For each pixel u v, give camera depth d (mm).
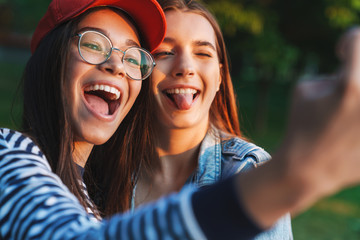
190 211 658
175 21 1830
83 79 1418
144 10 1553
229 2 8297
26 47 22203
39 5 10547
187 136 1935
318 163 570
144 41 1697
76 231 727
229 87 2131
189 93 1855
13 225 780
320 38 12312
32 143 1043
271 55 10109
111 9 1506
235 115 2162
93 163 1993
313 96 589
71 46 1403
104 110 1498
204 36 1848
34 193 809
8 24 20875
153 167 2004
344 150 562
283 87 22578
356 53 547
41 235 738
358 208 6367
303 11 11461
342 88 551
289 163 583
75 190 1347
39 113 1417
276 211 614
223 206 641
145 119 1913
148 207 723
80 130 1427
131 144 1969
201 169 1875
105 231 710
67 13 1405
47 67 1415
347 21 8867
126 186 1938
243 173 662
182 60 1815
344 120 557
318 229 5238
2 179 867
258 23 8711
